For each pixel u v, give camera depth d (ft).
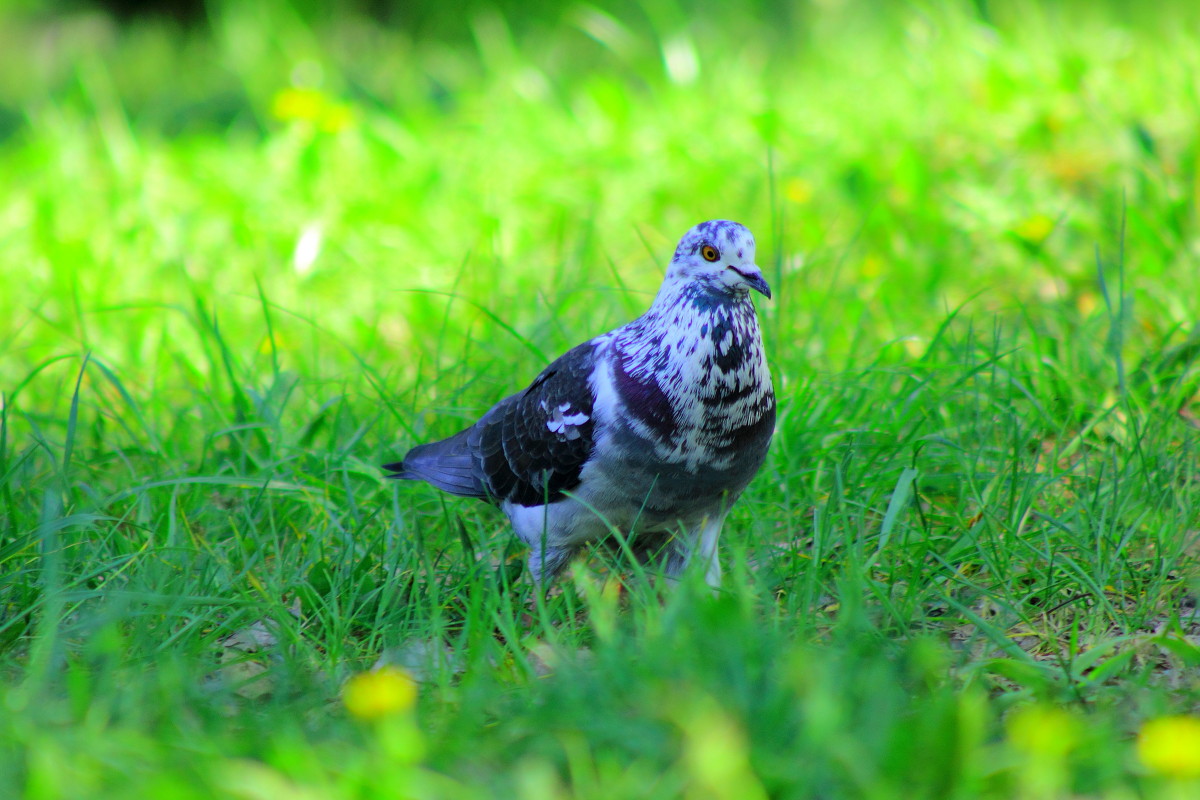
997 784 16.14
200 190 50.96
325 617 23.47
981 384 31.48
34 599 23.63
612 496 24.34
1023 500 25.77
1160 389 31.40
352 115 52.11
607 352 24.03
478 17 91.40
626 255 43.98
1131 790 16.47
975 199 41.39
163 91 81.41
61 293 42.55
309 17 96.17
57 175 51.98
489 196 48.37
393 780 15.64
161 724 18.20
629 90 62.08
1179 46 51.21
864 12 72.23
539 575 25.30
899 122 49.37
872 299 37.70
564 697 18.12
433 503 29.43
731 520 27.91
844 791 15.99
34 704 18.49
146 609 22.94
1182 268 36.58
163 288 43.14
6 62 99.09
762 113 50.88
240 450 31.42
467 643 22.99
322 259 44.50
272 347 32.83
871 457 28.12
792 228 43.47
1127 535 24.50
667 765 16.75
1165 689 20.08
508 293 40.52
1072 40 55.62
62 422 32.45
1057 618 23.63
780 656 18.92
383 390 33.19
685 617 19.63
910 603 22.86
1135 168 40.52
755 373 23.17
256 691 21.22
